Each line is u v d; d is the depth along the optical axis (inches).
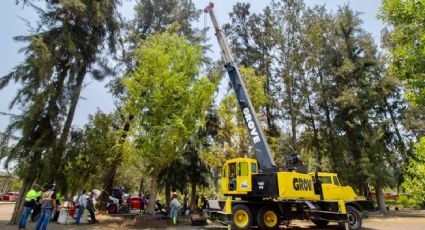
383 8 270.4
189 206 986.1
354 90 968.9
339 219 556.1
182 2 1030.4
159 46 677.3
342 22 1096.2
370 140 942.4
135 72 672.4
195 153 914.7
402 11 254.5
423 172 255.3
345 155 1015.6
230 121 880.9
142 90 644.1
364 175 919.0
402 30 262.1
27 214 490.9
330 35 1112.2
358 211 589.9
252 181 534.6
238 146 872.3
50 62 589.9
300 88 1105.4
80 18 677.3
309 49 1077.1
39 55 565.3
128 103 635.5
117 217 746.8
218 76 764.6
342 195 606.2
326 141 1067.9
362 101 975.6
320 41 1082.7
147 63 656.4
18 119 576.1
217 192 1002.7
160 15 994.7
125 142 632.4
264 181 522.9
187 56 684.7
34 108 561.6
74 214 648.4
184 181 901.2
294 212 554.9
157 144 607.8
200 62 708.7
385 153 1005.2
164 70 637.9
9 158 560.4
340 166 982.4
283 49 1072.2
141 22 993.5
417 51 247.8
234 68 600.4
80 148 722.2
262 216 533.0
